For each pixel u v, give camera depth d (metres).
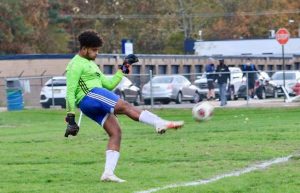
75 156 26.72
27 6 141.25
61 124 49.41
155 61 102.62
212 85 69.06
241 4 176.50
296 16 179.25
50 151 28.73
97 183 19.81
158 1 163.38
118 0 161.62
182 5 167.88
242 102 67.50
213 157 24.83
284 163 22.81
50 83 76.56
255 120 43.72
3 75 93.94
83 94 19.94
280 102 66.25
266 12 174.50
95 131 39.38
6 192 18.77
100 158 25.94
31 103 85.06
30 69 93.25
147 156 25.66
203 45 133.25
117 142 20.12
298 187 18.12
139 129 39.53
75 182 20.25
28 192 18.67
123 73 20.69
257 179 19.56
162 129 18.91
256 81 75.44
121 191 18.17
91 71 20.00
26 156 27.12
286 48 132.88
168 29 163.12
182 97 76.62
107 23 158.88
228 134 33.19
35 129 44.44
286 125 37.81
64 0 160.12
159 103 74.19
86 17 157.62
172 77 76.06
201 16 171.50
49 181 20.64
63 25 157.12
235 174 20.80
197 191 17.80
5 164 24.78
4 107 80.81
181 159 24.58
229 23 174.50
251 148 27.08
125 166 23.14
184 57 109.81
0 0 133.12
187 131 35.88
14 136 38.00
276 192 17.53
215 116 49.62
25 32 136.75
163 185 19.05
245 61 117.62
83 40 20.14
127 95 70.56
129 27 159.62
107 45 154.25
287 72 80.94
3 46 134.12
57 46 147.88
